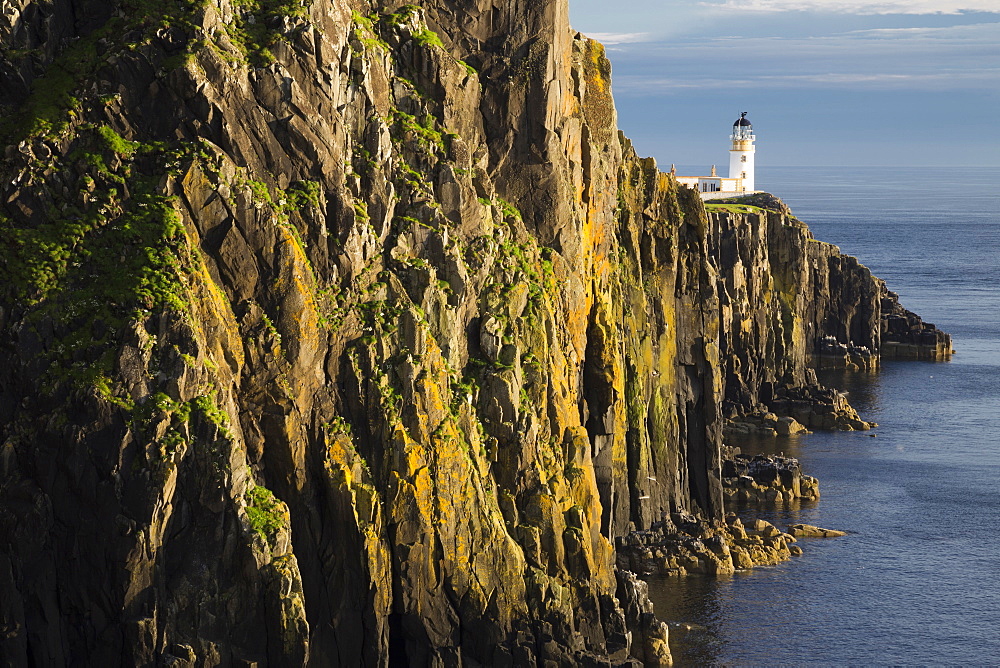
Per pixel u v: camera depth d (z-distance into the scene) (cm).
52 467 14162
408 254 16388
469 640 15762
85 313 14575
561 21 19000
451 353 16312
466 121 17988
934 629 19625
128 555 13862
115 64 15412
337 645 15050
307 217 15550
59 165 15188
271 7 16262
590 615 16738
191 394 14288
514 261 17525
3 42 15750
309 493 15100
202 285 14712
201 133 15362
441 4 18462
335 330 15425
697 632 19088
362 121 16500
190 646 14025
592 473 17838
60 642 14338
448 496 15500
